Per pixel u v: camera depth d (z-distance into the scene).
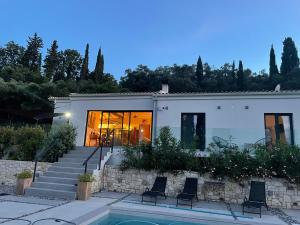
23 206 7.62
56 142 12.45
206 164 10.47
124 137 14.41
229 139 12.09
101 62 43.75
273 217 7.76
